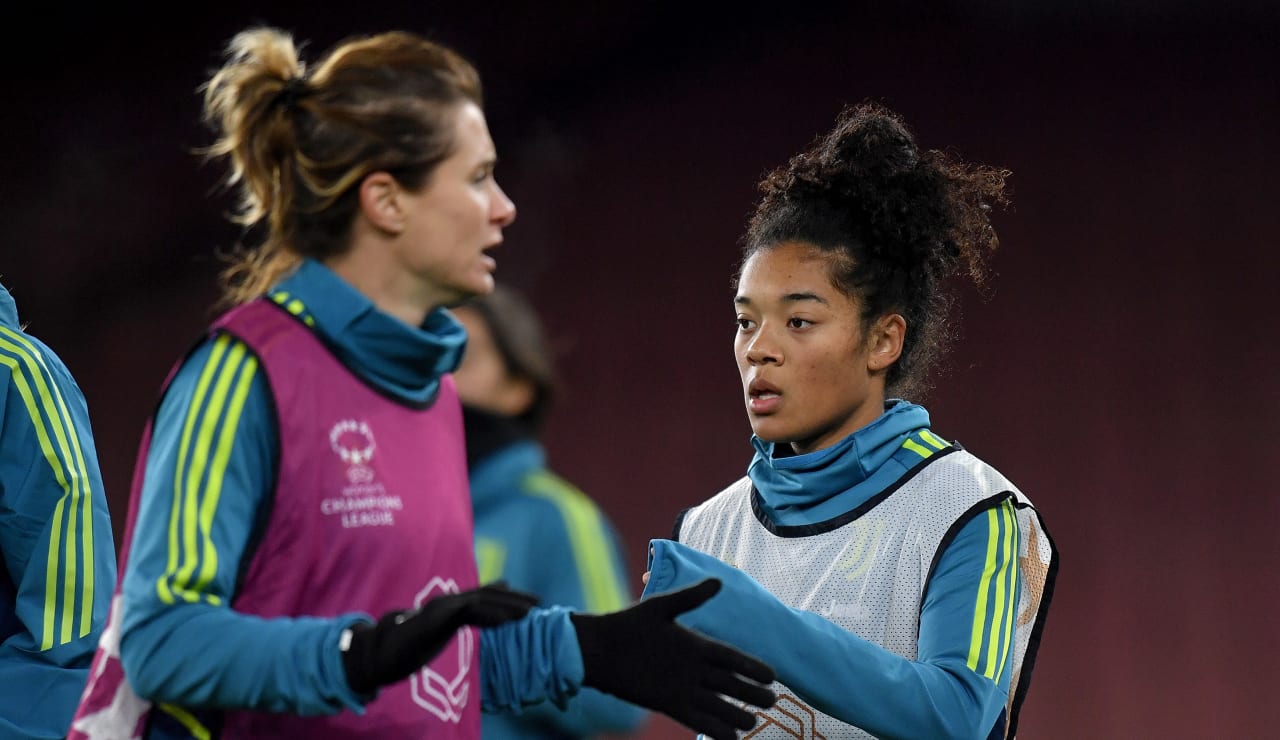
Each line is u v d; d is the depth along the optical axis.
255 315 5.10
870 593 7.04
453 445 5.60
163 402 5.03
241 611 4.93
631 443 33.34
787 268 7.14
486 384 6.99
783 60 34.44
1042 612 7.18
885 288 7.22
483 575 6.68
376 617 5.07
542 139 35.12
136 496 5.02
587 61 35.12
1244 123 31.72
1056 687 29.86
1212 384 30.83
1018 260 32.00
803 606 7.20
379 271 5.24
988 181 7.75
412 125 5.09
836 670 6.27
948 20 33.59
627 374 33.72
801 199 7.30
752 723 5.12
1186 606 29.88
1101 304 31.53
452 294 5.33
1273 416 30.47
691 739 25.66
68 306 35.25
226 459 4.84
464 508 5.55
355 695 4.53
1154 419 30.86
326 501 5.01
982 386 31.56
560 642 5.39
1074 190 32.12
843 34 34.06
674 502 32.88
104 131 35.50
